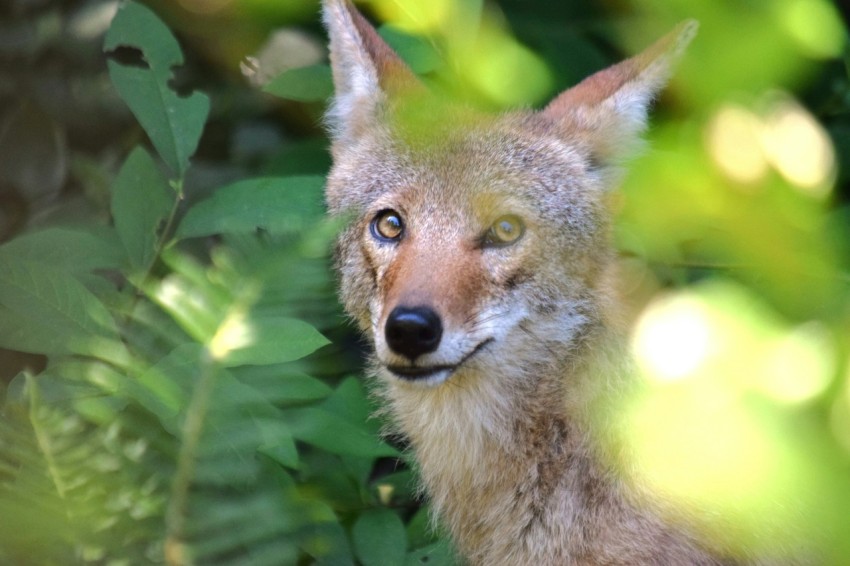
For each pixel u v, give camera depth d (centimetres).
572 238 870
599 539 809
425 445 899
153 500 575
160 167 1188
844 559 529
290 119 1266
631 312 883
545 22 1092
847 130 1042
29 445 574
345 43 947
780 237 645
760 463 559
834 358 639
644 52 923
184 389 630
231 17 1152
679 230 731
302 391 738
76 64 1222
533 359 855
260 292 574
